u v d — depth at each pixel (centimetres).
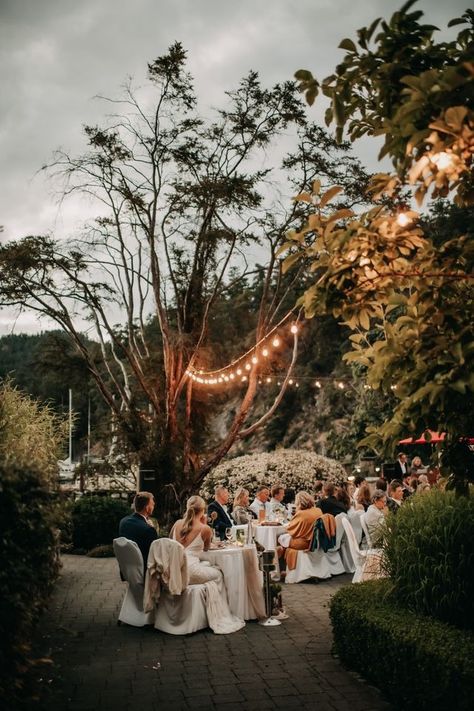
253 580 756
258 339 1750
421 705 441
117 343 1694
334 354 3528
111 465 1619
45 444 880
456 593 502
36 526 399
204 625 706
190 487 1717
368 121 418
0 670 362
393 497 1036
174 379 1702
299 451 1845
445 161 317
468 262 394
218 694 511
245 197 1656
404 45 376
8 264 1641
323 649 631
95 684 535
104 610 809
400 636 464
